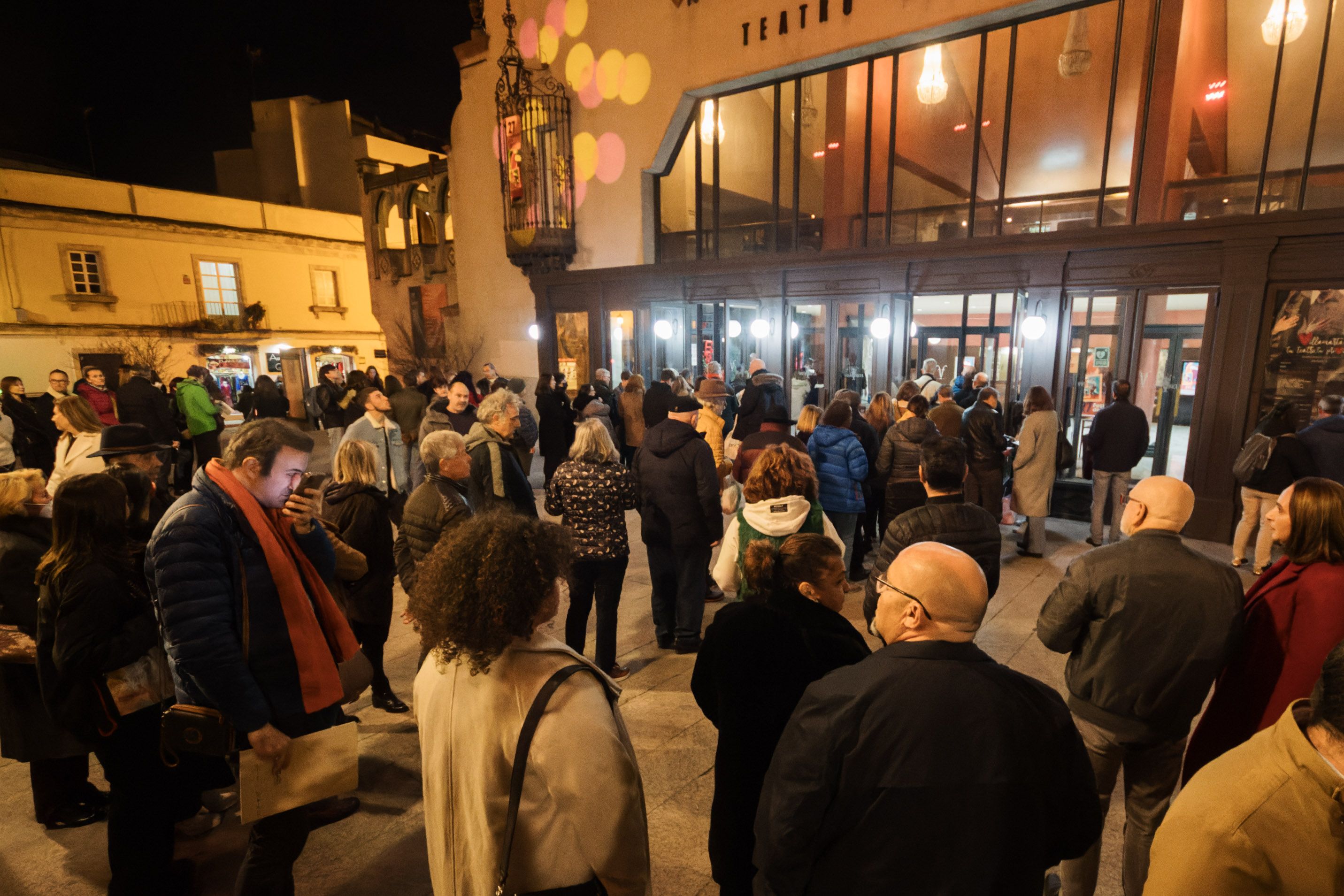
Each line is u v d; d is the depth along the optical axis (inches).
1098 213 319.9
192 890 95.7
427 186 755.4
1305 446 204.4
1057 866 94.7
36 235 743.1
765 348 458.0
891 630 53.2
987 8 318.7
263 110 1031.6
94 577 79.0
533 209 502.6
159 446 132.0
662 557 170.9
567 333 517.7
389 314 824.3
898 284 353.7
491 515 55.9
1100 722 80.2
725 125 447.5
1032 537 243.8
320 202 1041.5
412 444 289.9
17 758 101.6
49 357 756.6
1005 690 48.3
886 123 386.9
